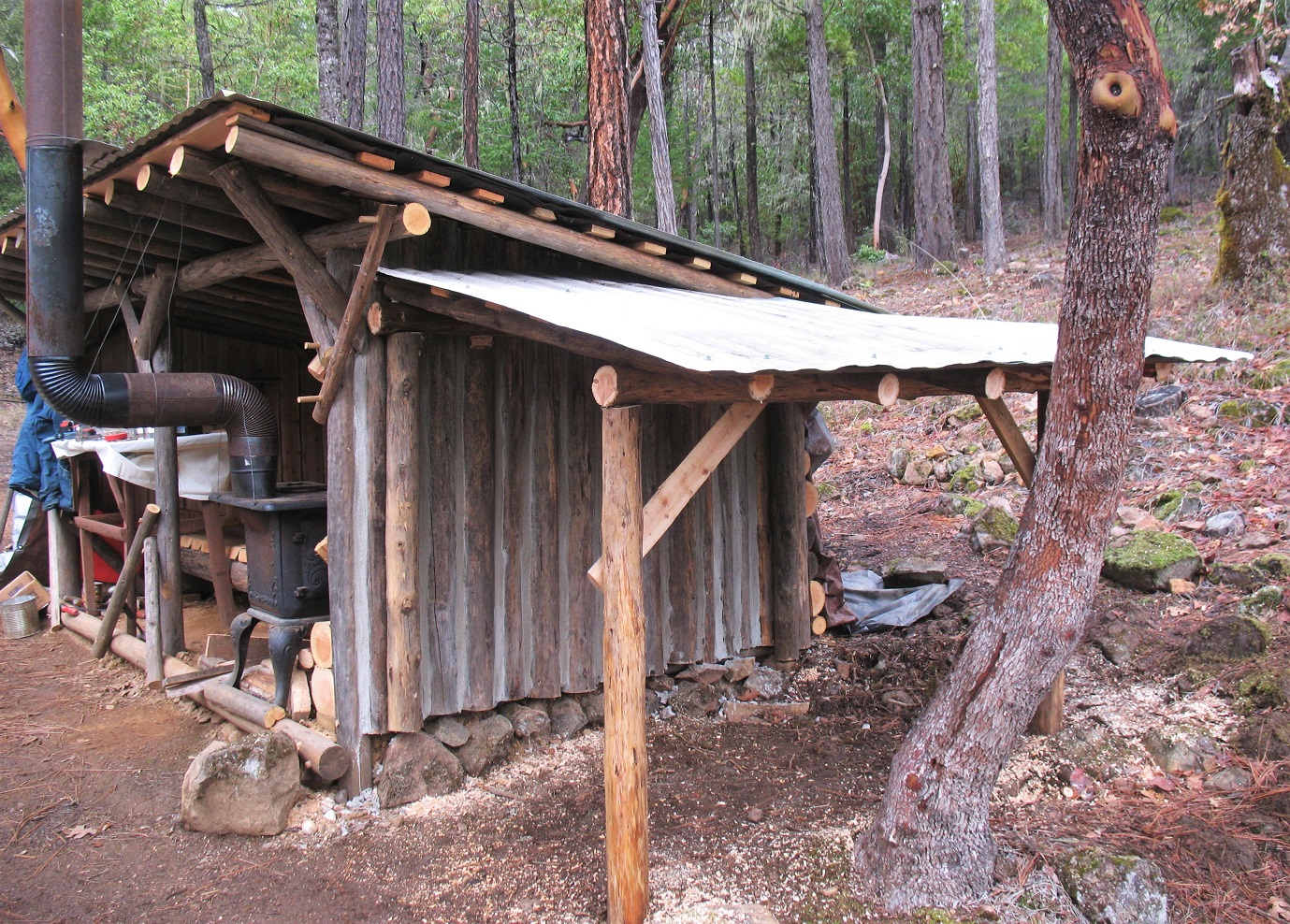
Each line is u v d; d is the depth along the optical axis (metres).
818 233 28.39
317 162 3.68
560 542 5.03
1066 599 3.40
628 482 3.27
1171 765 4.36
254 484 4.83
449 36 22.42
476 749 4.70
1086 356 3.32
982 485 8.80
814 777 4.62
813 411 6.34
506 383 4.79
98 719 5.55
